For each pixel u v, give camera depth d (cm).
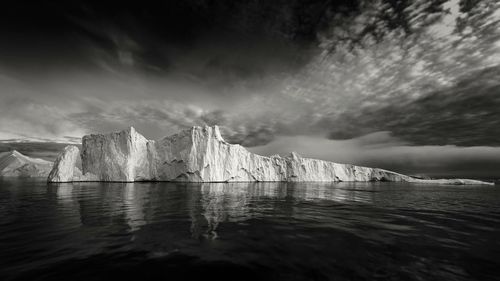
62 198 1969
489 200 2595
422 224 1208
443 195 3269
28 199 1892
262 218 1283
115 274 577
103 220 1142
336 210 1634
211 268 621
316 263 666
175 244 805
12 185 3538
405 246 829
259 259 688
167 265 634
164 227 1027
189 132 5334
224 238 885
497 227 1162
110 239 845
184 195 2422
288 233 975
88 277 560
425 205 2041
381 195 3008
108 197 2083
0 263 627
